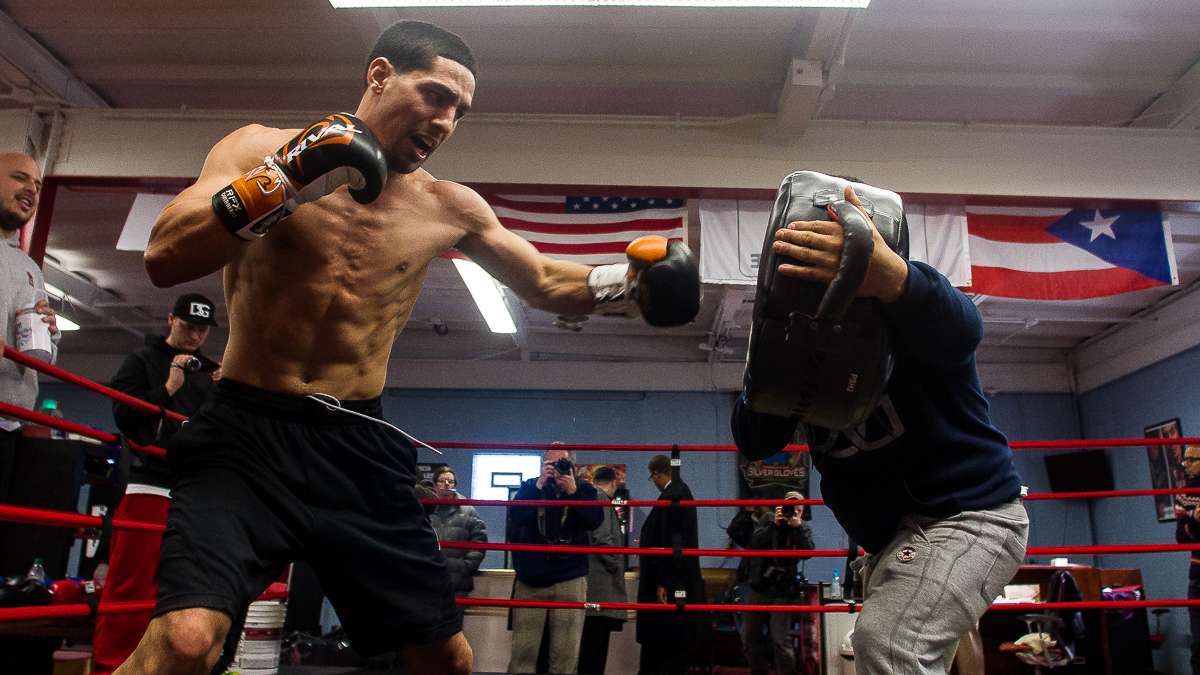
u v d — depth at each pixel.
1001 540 1.28
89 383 2.03
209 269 1.19
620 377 9.64
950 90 5.17
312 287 1.39
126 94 5.42
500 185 5.17
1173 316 7.93
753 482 9.17
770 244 1.22
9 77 5.01
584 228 5.19
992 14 4.53
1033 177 5.19
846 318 1.19
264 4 4.58
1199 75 4.91
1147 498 8.25
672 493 3.04
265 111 5.39
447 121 1.39
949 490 1.30
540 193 5.24
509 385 9.63
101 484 3.22
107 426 9.70
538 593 4.12
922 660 1.21
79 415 9.77
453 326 9.64
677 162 5.21
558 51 4.90
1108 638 5.89
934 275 1.23
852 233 1.13
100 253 7.61
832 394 1.21
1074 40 4.75
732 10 4.50
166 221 1.18
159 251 1.18
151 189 5.27
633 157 5.22
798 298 1.18
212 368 2.82
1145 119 5.43
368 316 1.46
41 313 2.49
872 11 4.51
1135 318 8.38
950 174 5.20
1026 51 4.84
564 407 9.61
